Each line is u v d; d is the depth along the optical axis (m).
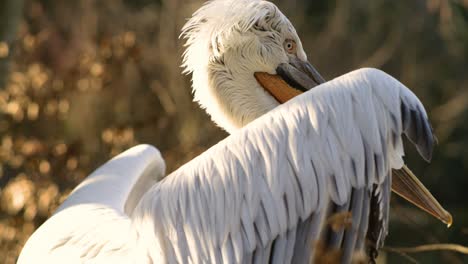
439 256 18.88
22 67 17.44
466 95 22.44
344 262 6.82
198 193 6.86
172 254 6.88
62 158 16.09
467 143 22.53
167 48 20.28
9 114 16.52
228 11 9.52
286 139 6.75
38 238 8.73
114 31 21.00
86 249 8.00
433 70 22.67
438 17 22.56
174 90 19.47
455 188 22.56
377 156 6.78
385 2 22.59
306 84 9.73
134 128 18.25
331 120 6.73
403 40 22.62
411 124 6.89
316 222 6.72
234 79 9.57
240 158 6.80
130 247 7.20
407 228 19.33
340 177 6.71
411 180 8.49
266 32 9.65
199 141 17.78
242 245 6.76
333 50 22.31
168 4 20.72
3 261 15.16
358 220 6.80
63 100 16.98
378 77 6.88
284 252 6.73
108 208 8.95
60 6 21.06
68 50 19.61
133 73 19.12
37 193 15.46
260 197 6.73
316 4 22.81
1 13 15.20
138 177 9.95
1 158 15.93
